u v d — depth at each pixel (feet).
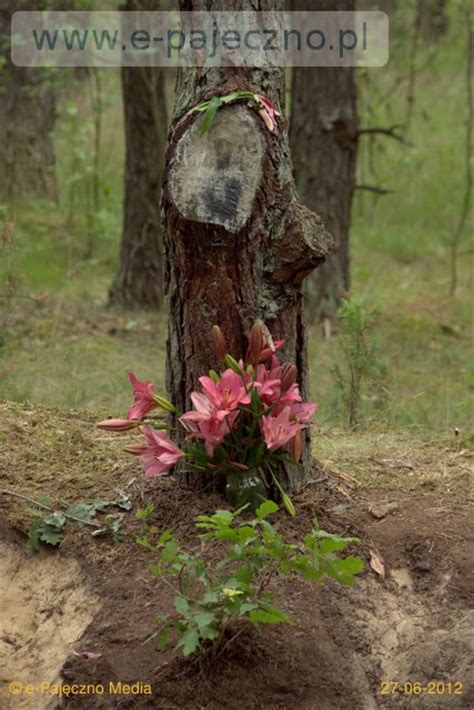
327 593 11.81
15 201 36.40
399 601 12.05
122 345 25.66
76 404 19.72
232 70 12.32
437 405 21.59
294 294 12.55
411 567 12.48
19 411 15.79
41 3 32.73
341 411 19.03
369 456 15.25
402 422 19.31
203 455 12.16
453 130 45.27
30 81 37.09
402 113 46.52
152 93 27.66
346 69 27.53
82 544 12.40
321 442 16.46
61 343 25.12
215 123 12.09
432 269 35.96
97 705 10.76
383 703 10.96
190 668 10.86
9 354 22.85
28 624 11.97
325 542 10.46
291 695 10.85
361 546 12.52
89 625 11.53
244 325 12.28
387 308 30.73
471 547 12.57
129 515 12.70
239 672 10.89
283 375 11.96
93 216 34.01
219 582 11.00
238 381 11.55
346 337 18.71
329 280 28.17
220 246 12.00
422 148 42.09
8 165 37.14
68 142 37.09
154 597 11.59
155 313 28.48
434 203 41.04
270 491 12.73
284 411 11.61
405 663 11.34
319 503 12.99
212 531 12.12
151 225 28.48
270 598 10.80
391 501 13.50
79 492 13.20
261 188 11.99
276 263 12.23
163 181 12.21
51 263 32.30
